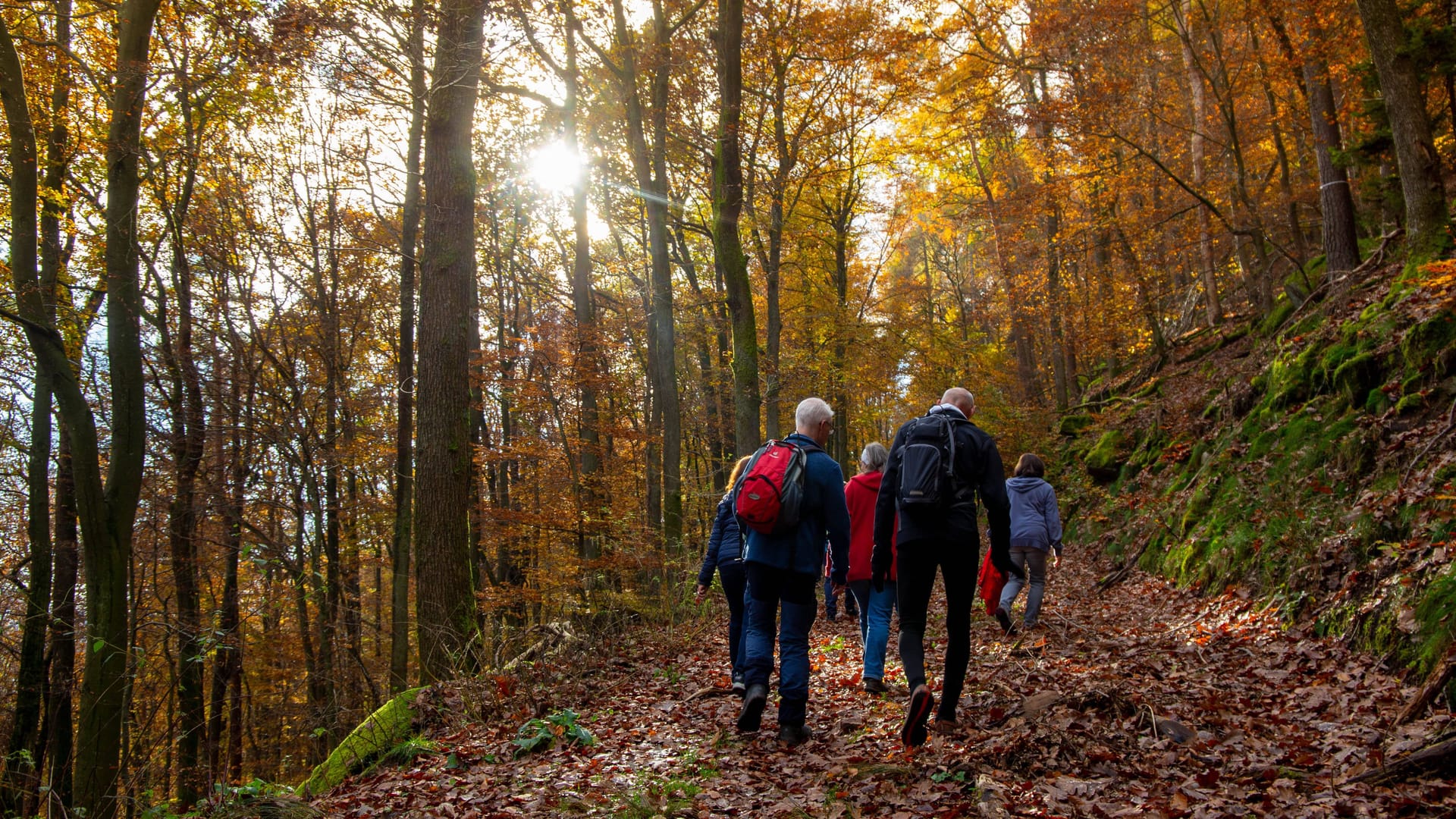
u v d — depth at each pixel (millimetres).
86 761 8125
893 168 20766
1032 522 7508
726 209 11688
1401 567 5105
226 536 12969
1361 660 4805
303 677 14305
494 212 18703
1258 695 4645
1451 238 8297
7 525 13445
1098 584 10695
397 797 4148
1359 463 6996
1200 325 22531
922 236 33562
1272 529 7234
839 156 19469
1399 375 7461
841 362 20641
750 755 4387
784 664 4578
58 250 12258
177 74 11648
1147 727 3902
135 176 9109
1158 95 18078
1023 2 15430
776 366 16156
